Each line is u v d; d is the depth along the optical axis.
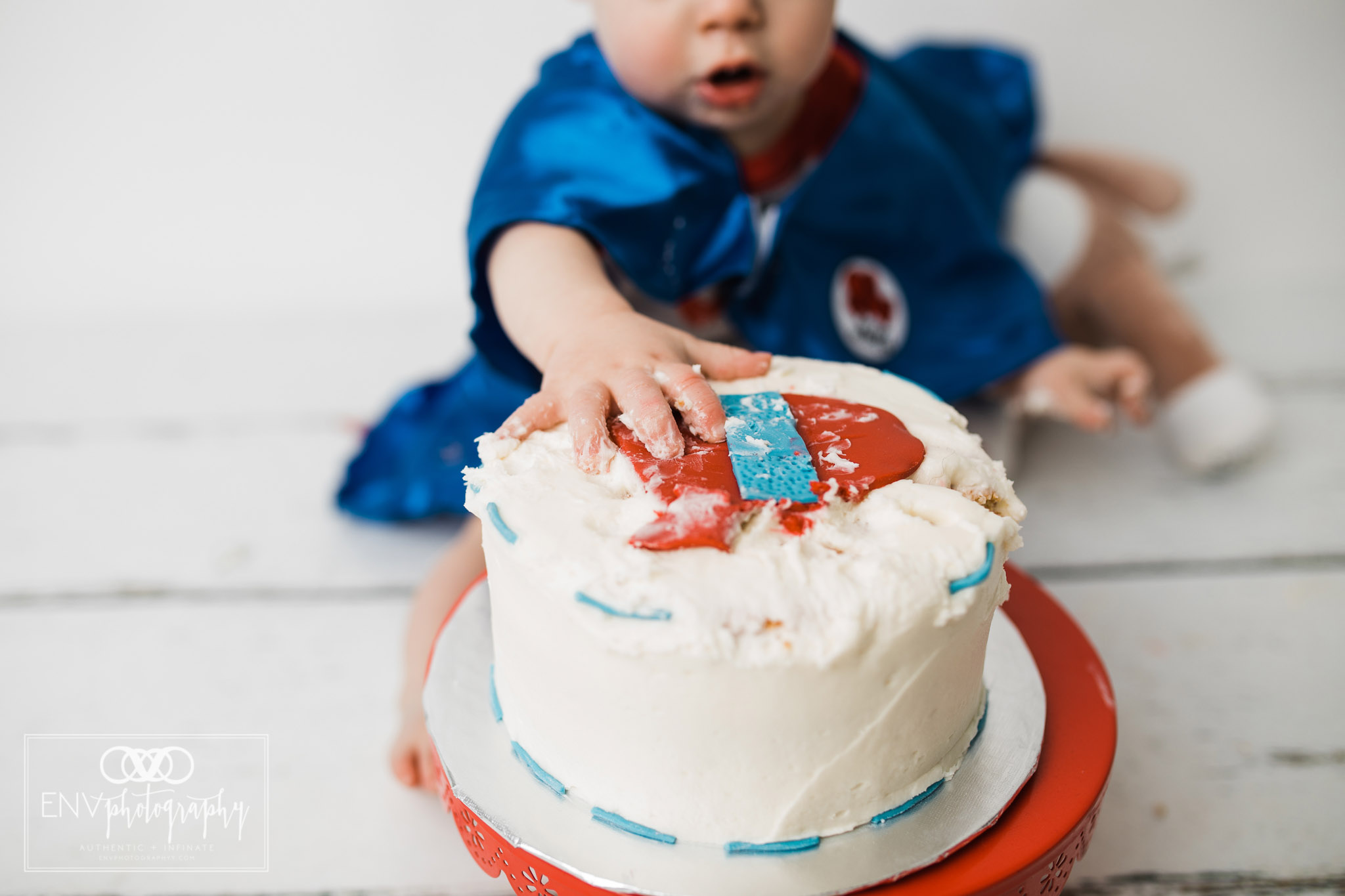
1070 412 1.39
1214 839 0.97
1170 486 1.51
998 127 1.66
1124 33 1.93
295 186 2.00
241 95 1.94
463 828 0.79
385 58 1.93
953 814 0.76
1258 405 1.50
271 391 1.82
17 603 1.34
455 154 1.99
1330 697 1.13
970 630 0.74
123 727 1.15
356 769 1.09
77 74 1.90
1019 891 0.73
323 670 1.23
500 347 1.15
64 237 2.01
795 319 1.31
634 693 0.70
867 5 1.92
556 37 1.93
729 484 0.75
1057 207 1.63
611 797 0.75
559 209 1.12
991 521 0.74
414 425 1.52
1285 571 1.32
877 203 1.39
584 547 0.72
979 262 1.46
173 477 1.60
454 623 0.98
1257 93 1.96
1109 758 0.81
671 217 1.21
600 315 0.97
